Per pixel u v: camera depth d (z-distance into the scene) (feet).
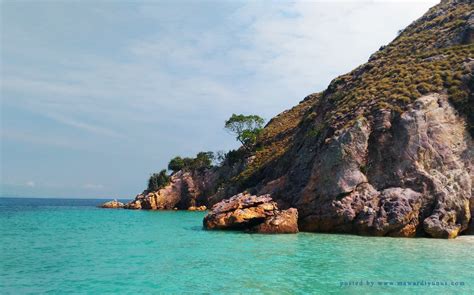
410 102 138.62
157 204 337.72
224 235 122.21
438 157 127.24
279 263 76.95
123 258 83.71
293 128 286.66
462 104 136.46
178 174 355.56
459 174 124.67
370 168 132.26
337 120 152.66
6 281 63.87
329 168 132.77
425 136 129.59
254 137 306.55
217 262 78.38
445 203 118.62
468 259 79.97
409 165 127.54
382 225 117.08
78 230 145.59
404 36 222.07
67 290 58.70
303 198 136.46
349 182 128.88
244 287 59.36
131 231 140.15
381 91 154.51
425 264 74.74
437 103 136.26
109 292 57.47
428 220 115.75
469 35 175.52
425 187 122.72
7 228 154.40
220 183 309.63
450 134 131.13
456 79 143.95
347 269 70.95
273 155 244.63
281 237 116.06
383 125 135.23
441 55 167.32
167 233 131.23
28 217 227.40
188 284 61.41
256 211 134.51
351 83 189.78
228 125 325.01
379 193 125.80
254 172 239.09
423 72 156.25
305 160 154.20
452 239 111.04
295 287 59.11
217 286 59.98
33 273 69.72
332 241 106.32
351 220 123.44
